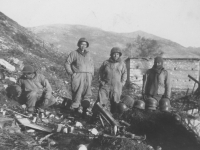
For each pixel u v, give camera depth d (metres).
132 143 5.62
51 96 8.62
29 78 8.29
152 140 6.79
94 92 15.80
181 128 7.20
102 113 6.80
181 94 19.12
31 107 8.02
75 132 6.53
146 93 9.02
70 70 8.94
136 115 7.51
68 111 9.23
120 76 8.58
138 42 40.22
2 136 5.42
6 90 8.36
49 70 17.78
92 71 9.12
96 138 5.92
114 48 8.56
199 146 6.73
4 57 15.03
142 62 23.66
